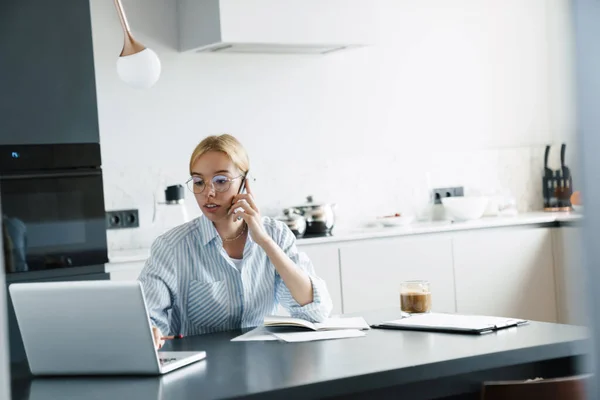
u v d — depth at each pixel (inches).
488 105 219.9
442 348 80.0
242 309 103.0
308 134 198.1
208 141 101.7
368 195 204.5
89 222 156.9
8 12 150.0
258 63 192.4
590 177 24.6
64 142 154.7
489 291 194.1
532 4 225.5
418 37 211.0
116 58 177.5
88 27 157.8
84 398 69.3
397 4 207.8
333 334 91.2
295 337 90.4
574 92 25.1
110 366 77.6
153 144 181.0
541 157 225.9
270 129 193.6
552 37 225.9
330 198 200.1
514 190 222.8
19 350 144.9
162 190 180.7
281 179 194.2
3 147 148.6
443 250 188.7
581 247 24.8
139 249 175.8
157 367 76.0
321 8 178.4
